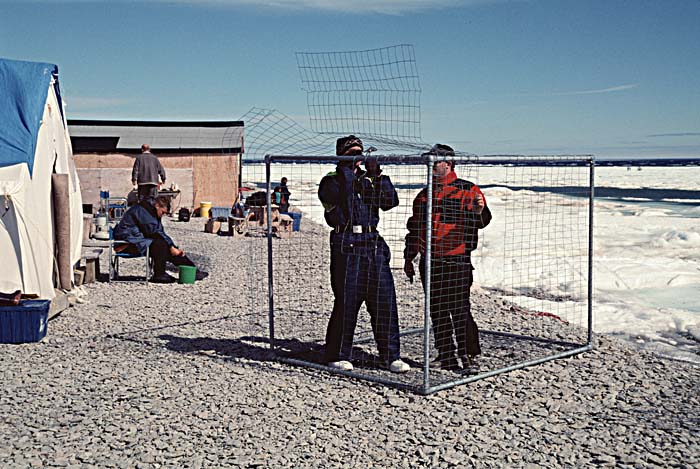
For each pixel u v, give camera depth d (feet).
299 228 73.72
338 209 24.13
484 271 49.52
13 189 29.07
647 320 35.53
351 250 24.12
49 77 33.65
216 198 92.02
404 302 37.01
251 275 42.32
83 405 20.81
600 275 48.39
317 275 45.70
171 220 82.69
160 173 77.51
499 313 34.17
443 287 24.38
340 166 23.93
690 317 35.91
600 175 391.04
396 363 24.27
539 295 42.65
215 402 21.15
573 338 29.43
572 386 22.98
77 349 27.04
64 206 34.73
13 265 30.12
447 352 24.66
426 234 21.44
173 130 94.99
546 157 24.50
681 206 131.44
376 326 24.66
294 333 29.96
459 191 24.22
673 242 68.74
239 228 67.87
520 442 18.42
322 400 21.40
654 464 17.13
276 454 17.49
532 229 79.25
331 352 24.68
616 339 30.19
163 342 28.19
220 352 26.78
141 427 19.12
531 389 22.65
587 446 18.19
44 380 23.20
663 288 46.16
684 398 22.03
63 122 36.96
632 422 19.85
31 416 19.95
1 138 30.30
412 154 22.40
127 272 45.70
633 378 24.00
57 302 32.27
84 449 17.70
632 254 61.46
